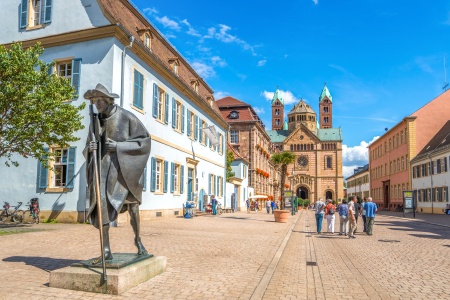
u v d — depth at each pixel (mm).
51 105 15023
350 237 18125
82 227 16938
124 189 6473
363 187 102625
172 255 10109
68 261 8422
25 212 19875
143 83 22812
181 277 7301
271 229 20203
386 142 71938
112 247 10977
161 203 25234
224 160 43125
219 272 8047
